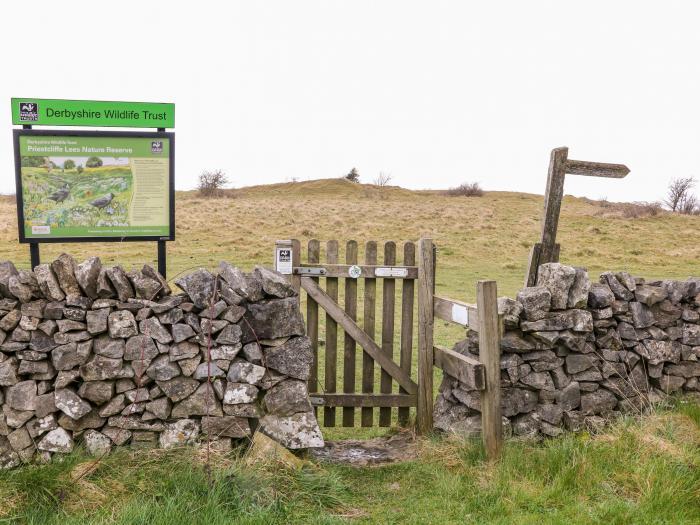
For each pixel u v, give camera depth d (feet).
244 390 16.56
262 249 76.07
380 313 45.19
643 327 20.34
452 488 15.55
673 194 201.87
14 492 13.89
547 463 16.25
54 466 14.92
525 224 121.60
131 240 19.61
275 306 16.89
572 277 19.35
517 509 14.44
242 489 14.47
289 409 16.98
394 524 13.97
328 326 21.20
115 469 15.08
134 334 16.22
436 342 36.86
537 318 18.99
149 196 19.62
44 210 18.94
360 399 21.26
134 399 16.16
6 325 15.78
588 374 19.63
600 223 124.67
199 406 16.44
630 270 73.97
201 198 175.22
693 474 15.20
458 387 20.16
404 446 20.07
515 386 19.20
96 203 19.27
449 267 72.95
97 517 13.24
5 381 15.71
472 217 130.21
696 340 20.88
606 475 15.57
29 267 59.31
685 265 79.77
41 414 15.88
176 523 12.96
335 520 13.82
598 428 19.07
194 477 14.79
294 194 219.00
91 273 16.11
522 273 68.54
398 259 68.64
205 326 16.43
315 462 17.37
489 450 17.30
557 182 21.50
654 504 14.14
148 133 19.34
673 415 18.83
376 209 142.10
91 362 15.97
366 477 16.97
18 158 18.62
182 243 82.48
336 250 20.98
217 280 16.65
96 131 19.01
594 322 19.89
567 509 14.25
